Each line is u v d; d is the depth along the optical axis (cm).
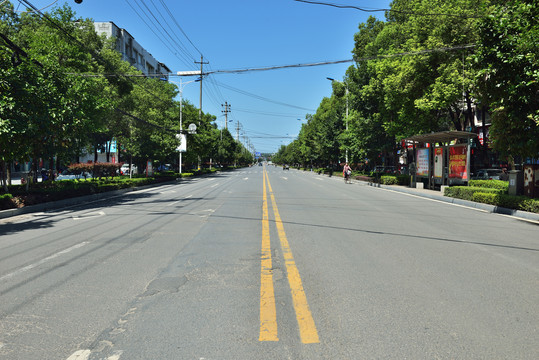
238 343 302
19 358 280
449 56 1961
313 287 437
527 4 1050
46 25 2067
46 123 1266
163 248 650
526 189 1173
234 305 383
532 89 1020
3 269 530
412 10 2241
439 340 304
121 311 370
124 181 2458
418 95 2175
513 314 357
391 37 2648
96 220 1020
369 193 1925
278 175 4816
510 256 586
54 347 298
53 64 1441
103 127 2038
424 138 1977
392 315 354
